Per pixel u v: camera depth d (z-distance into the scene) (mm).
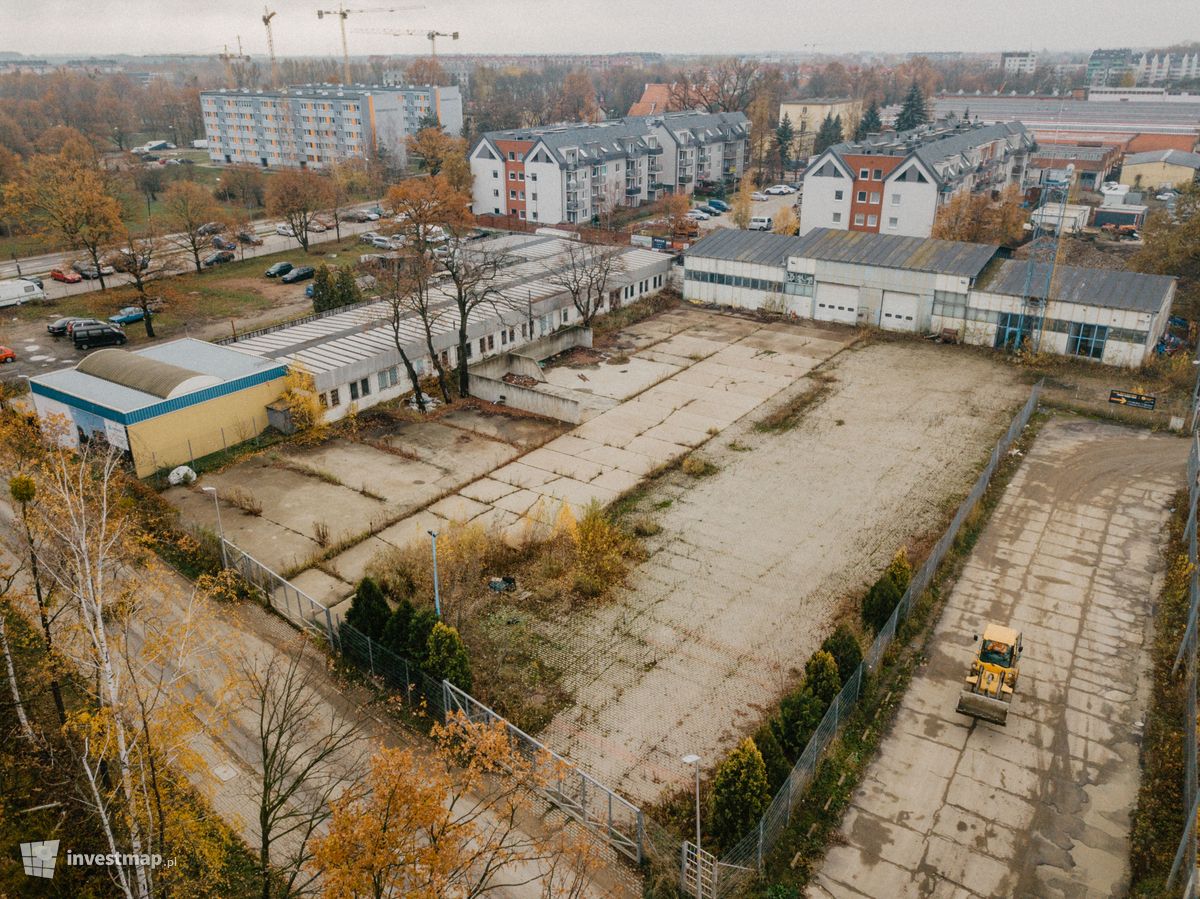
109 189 99562
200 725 20672
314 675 28062
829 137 134875
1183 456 43875
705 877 20281
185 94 189125
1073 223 90062
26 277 77438
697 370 55906
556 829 22562
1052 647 29844
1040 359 56188
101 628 18172
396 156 136250
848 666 26625
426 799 15617
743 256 67688
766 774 22391
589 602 32219
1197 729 23938
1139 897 20609
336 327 54469
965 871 21500
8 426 26062
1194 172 109688
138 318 64438
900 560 30375
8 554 33062
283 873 18766
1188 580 32062
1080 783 24203
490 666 28453
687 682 28125
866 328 63156
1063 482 41438
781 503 39375
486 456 43938
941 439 45750
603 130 108875
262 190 113562
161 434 41250
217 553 33688
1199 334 57812
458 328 53875
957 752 25391
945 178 85062
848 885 21141
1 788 22125
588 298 60062
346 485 40812
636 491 40406
